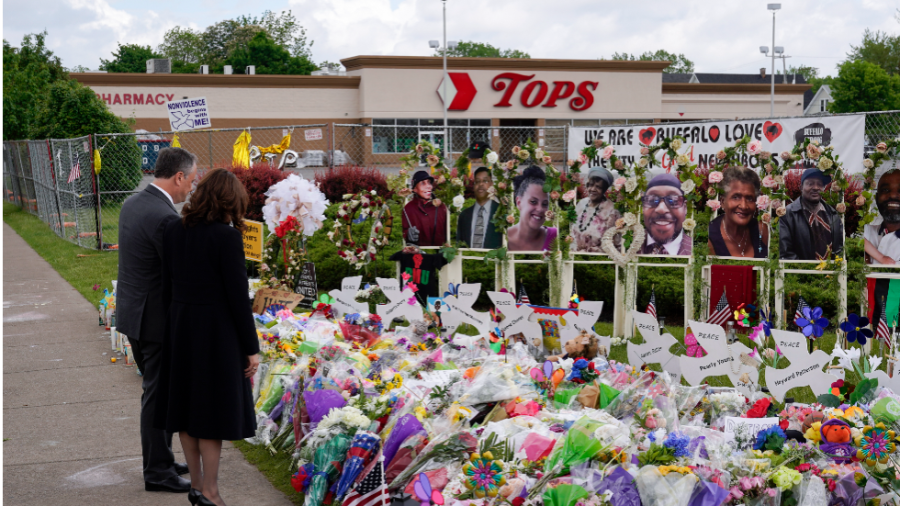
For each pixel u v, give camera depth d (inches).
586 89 1304.1
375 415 141.9
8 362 247.1
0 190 1044.5
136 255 144.5
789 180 268.8
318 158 948.0
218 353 128.8
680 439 120.2
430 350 188.1
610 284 311.7
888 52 2397.9
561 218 272.7
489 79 1275.8
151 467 146.7
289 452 161.2
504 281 280.2
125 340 245.1
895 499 121.3
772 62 1253.1
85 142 536.4
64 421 187.8
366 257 288.8
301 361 177.3
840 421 123.9
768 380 158.7
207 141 1140.5
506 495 117.0
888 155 224.2
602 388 151.1
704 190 307.0
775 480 117.8
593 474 118.3
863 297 232.5
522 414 144.6
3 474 154.7
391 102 1248.8
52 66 1176.2
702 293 249.1
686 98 1381.6
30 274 437.4
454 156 1199.6
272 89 1232.8
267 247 268.1
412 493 124.7
